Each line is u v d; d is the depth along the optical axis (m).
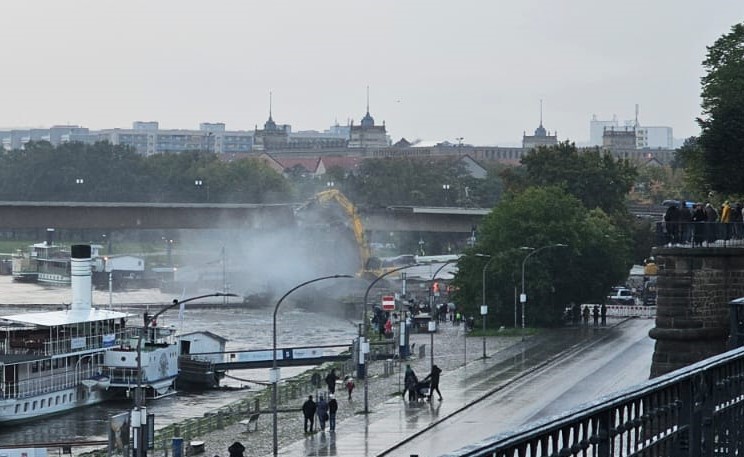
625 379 151.25
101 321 175.25
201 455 116.69
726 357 36.91
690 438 34.19
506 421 124.12
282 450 115.19
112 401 174.50
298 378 175.75
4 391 157.25
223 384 189.12
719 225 98.88
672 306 97.12
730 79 171.38
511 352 187.88
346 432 123.31
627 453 30.62
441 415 130.50
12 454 121.75
